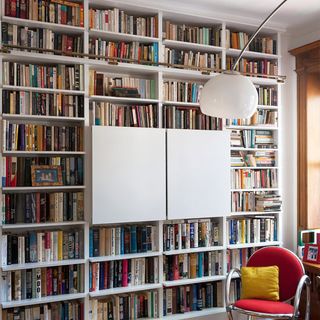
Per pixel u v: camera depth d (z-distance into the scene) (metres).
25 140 3.72
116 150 3.91
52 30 3.89
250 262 4.05
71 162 3.88
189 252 4.24
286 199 4.88
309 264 4.27
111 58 3.95
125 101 4.16
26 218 3.72
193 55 4.38
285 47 4.92
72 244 3.88
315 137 4.81
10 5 3.64
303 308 4.52
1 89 3.63
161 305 4.14
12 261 3.67
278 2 4.05
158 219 4.06
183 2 4.07
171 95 4.29
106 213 3.85
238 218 4.66
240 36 4.58
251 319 4.32
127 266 4.06
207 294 4.39
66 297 3.76
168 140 4.12
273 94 4.75
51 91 3.78
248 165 4.63
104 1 3.92
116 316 4.00
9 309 3.67
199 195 4.25
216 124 4.44
